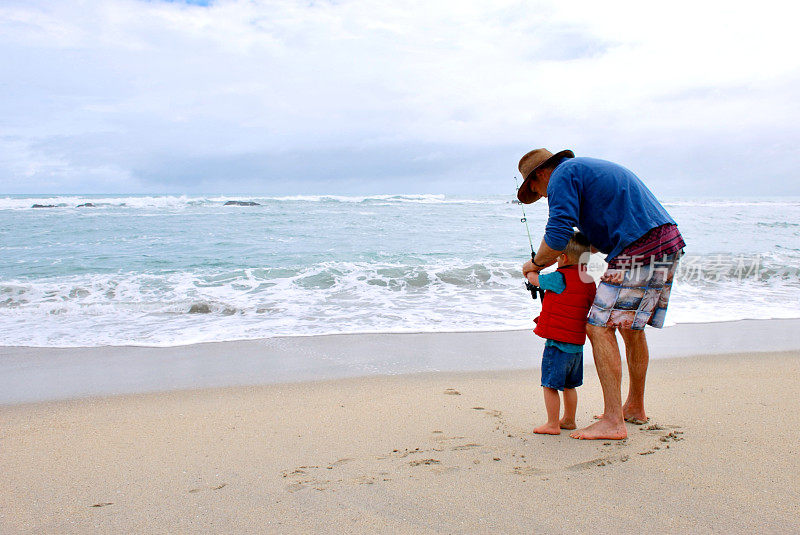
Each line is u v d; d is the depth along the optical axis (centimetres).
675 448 287
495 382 436
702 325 632
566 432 319
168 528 218
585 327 312
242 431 333
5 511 235
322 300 777
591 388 417
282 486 253
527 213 2388
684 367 467
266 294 812
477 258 1111
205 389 421
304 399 396
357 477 260
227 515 227
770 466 262
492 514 221
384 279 899
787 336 580
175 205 2898
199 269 988
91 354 525
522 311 711
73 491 254
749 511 219
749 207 2970
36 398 402
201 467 279
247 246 1301
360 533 210
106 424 348
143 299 768
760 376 439
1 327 634
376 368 475
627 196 289
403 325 636
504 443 303
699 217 2139
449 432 325
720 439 299
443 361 496
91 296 788
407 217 2150
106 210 2456
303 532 212
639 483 246
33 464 286
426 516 221
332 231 1634
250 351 532
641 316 304
